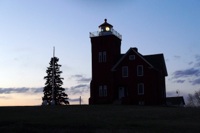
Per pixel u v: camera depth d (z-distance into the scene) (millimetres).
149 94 68938
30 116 39969
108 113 43125
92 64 74250
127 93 70562
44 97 99812
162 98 74000
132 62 71188
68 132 30266
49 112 44281
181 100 98250
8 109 48281
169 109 48750
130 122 35156
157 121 36062
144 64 70250
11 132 30812
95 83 73062
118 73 71812
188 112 44188
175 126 32656
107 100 71188
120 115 40969
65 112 44438
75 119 37188
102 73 73000
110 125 33250
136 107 53219
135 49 71812
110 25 75500
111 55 73125
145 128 31656
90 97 72812
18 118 38031
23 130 31312
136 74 70500
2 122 35219
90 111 45969
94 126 32688
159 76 72438
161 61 74188
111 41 73625
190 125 33281
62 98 100250
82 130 30797
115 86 71688
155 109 48781
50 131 30672
